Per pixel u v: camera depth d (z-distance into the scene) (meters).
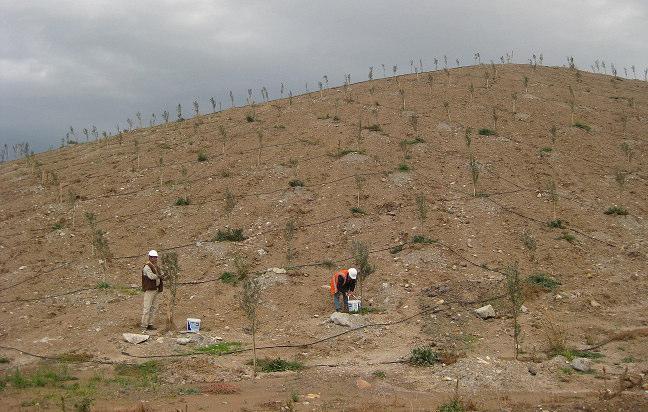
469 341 12.95
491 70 39.19
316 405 9.32
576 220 19.70
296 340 13.42
